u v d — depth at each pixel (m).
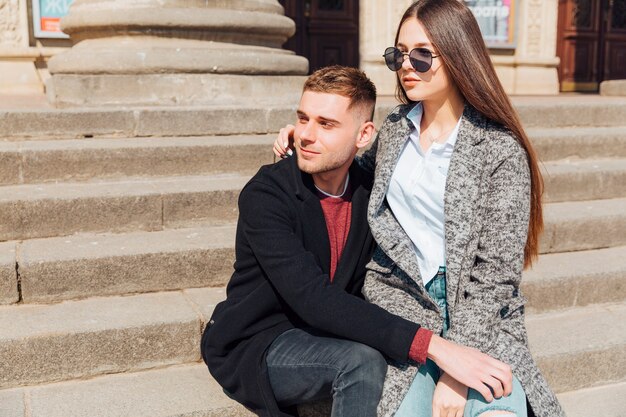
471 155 2.10
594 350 2.89
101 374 2.59
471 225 2.07
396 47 2.17
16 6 7.06
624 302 3.40
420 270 2.17
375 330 1.94
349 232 2.19
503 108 2.08
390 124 2.30
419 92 2.13
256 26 4.68
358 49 8.36
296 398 2.07
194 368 2.68
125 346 2.60
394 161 2.20
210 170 3.77
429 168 2.14
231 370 2.11
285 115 4.27
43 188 3.39
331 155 2.06
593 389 2.93
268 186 2.11
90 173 3.56
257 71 4.59
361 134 2.15
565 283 3.24
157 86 4.34
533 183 2.15
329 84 2.05
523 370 1.99
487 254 2.05
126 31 4.46
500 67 8.92
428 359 2.07
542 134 4.48
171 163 3.70
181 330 2.67
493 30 8.72
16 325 2.58
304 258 2.03
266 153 3.85
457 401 1.93
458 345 1.93
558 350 2.85
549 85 9.05
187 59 4.38
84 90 4.24
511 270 2.02
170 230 3.35
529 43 8.91
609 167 4.29
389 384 1.97
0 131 3.77
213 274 3.06
